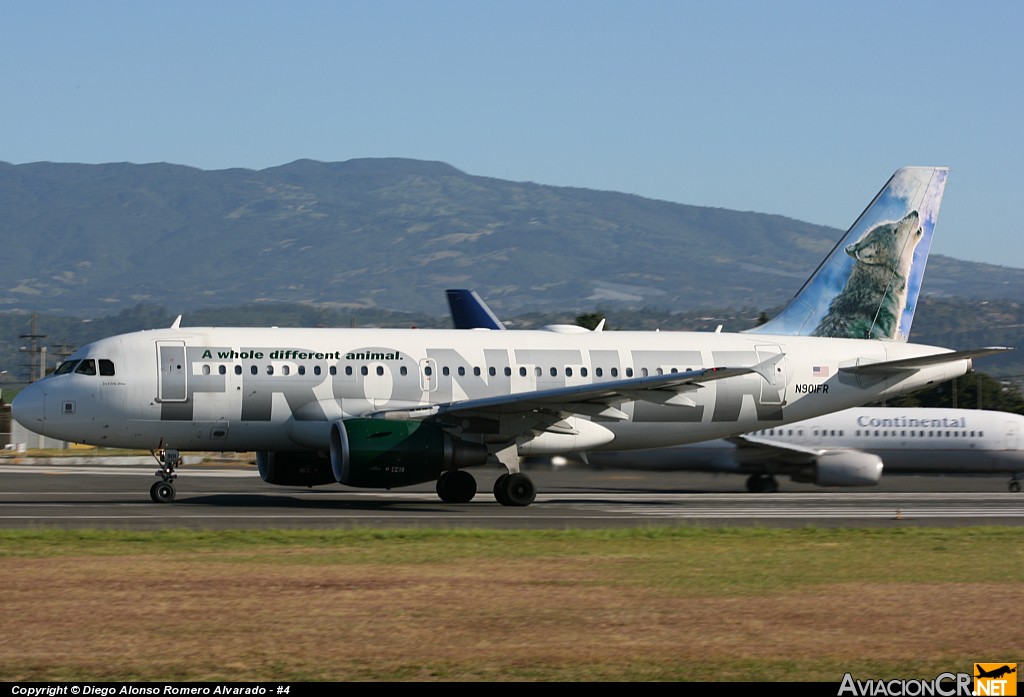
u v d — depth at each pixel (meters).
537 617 36.59
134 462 146.62
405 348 83.06
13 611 36.59
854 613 38.03
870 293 95.56
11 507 72.25
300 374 80.00
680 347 89.12
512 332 87.19
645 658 31.80
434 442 76.56
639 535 59.44
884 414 107.12
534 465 102.00
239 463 146.75
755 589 42.34
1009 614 38.12
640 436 88.06
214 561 47.62
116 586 41.09
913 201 96.12
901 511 78.94
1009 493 102.12
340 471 76.00
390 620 35.88
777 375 89.88
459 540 56.28
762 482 101.44
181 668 30.20
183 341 79.19
